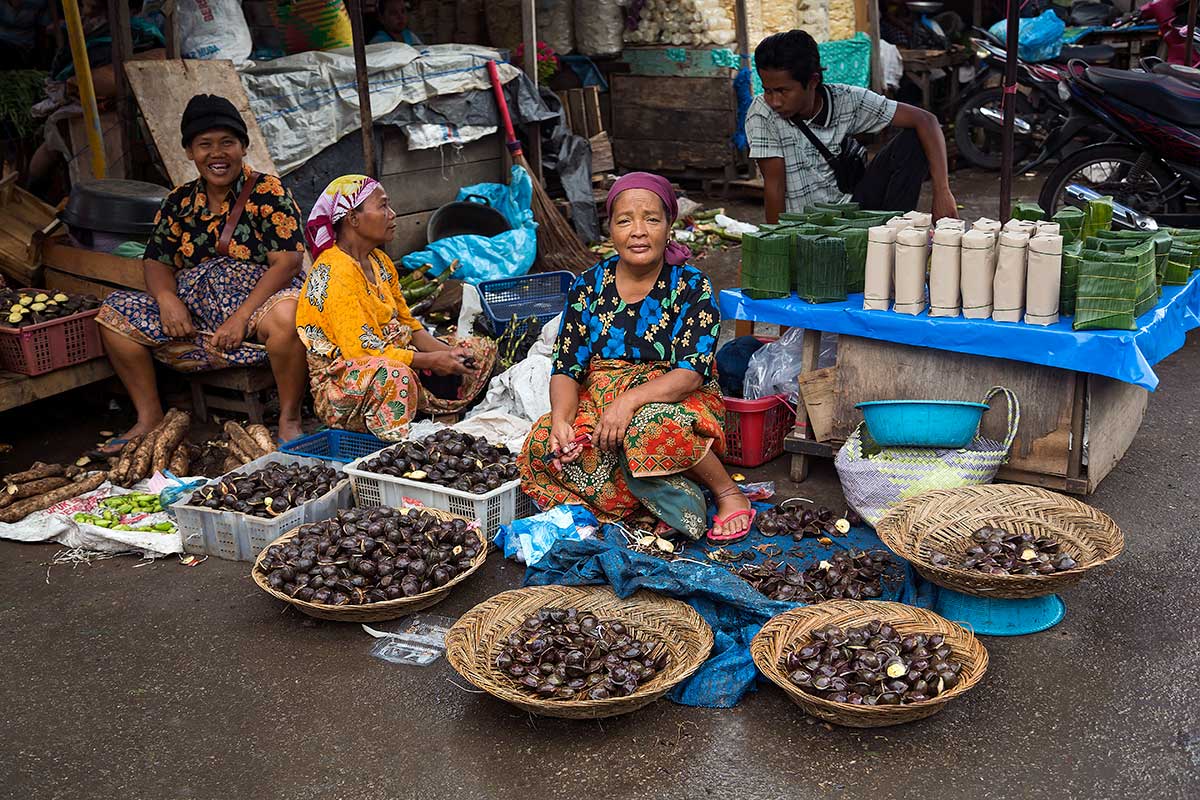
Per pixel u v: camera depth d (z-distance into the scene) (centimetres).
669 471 371
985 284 382
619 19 951
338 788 274
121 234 528
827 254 411
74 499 425
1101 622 334
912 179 493
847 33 1034
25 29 849
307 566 345
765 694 304
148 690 317
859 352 414
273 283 478
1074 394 380
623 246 373
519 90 758
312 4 708
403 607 343
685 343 381
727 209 909
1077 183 705
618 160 989
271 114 642
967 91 1027
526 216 727
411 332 486
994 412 394
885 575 354
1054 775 269
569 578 340
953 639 299
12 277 550
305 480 404
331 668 324
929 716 289
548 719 297
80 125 670
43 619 356
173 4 643
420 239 727
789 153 490
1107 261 356
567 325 395
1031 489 356
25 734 299
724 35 909
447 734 293
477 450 414
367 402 439
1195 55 881
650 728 292
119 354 481
